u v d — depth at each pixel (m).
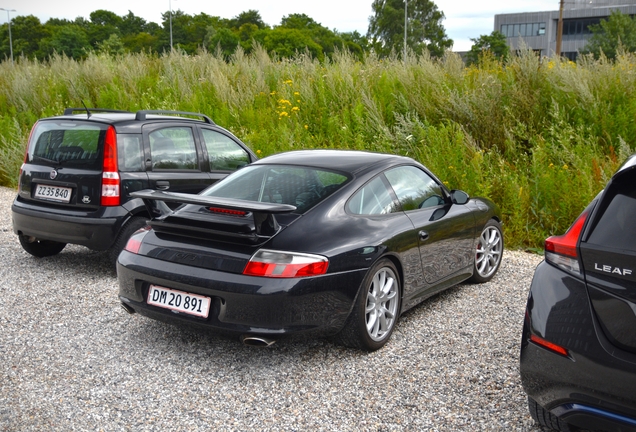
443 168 8.77
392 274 4.33
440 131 10.08
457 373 3.87
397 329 4.67
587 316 2.57
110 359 4.04
